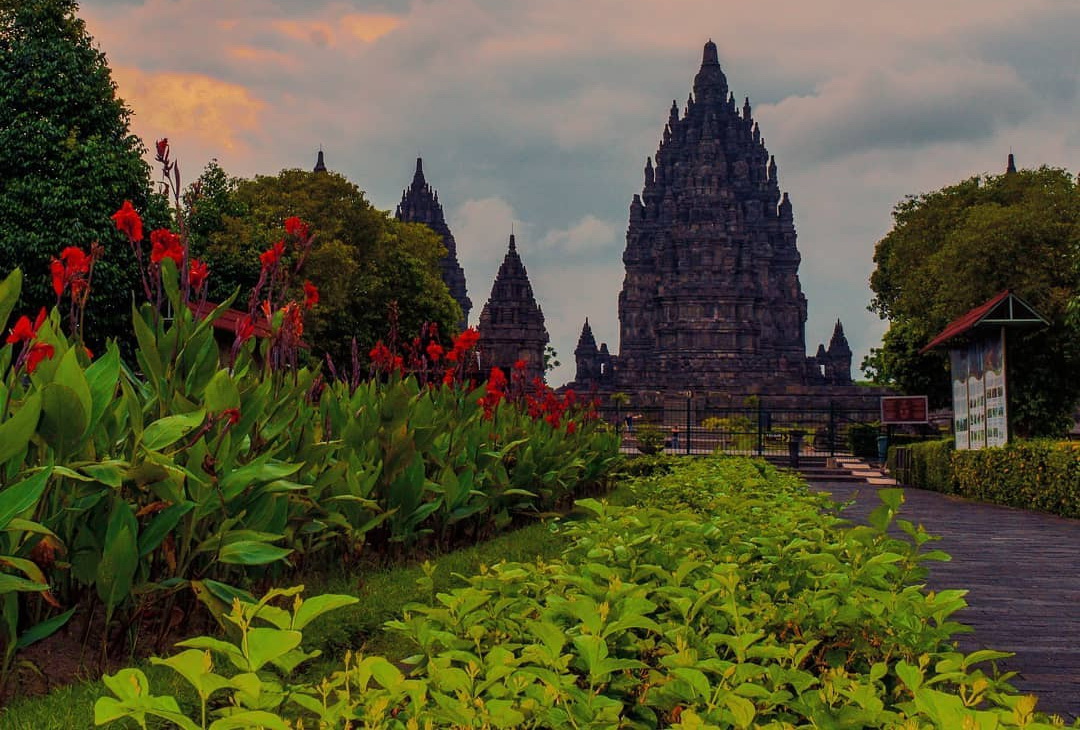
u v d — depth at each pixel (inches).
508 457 584.7
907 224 2204.7
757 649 164.4
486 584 211.2
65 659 271.9
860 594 210.2
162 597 287.7
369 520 412.2
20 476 257.1
